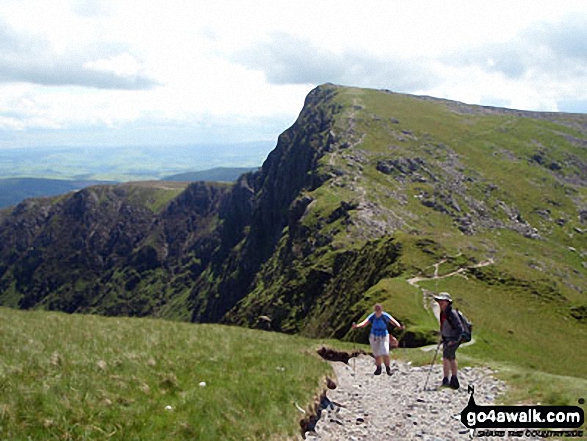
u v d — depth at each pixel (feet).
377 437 50.93
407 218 601.62
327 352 100.12
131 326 88.12
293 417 48.91
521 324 261.44
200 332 87.66
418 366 94.84
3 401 39.42
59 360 52.70
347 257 490.49
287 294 531.50
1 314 89.97
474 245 395.34
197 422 42.24
